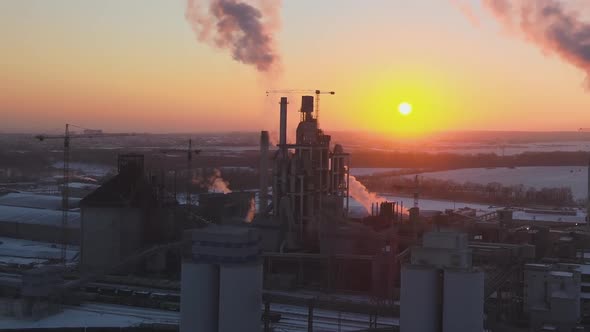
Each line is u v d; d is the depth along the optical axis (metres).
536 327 126.00
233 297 98.94
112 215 174.62
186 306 102.12
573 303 125.12
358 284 156.50
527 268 131.25
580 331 124.31
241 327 99.25
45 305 134.50
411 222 167.88
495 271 136.25
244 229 104.06
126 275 170.00
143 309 140.88
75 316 134.88
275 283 155.50
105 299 146.62
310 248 170.88
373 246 157.38
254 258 102.44
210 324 101.75
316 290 157.25
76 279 158.62
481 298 96.38
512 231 172.12
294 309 138.50
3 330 123.38
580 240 172.62
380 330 114.38
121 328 125.38
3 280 145.38
